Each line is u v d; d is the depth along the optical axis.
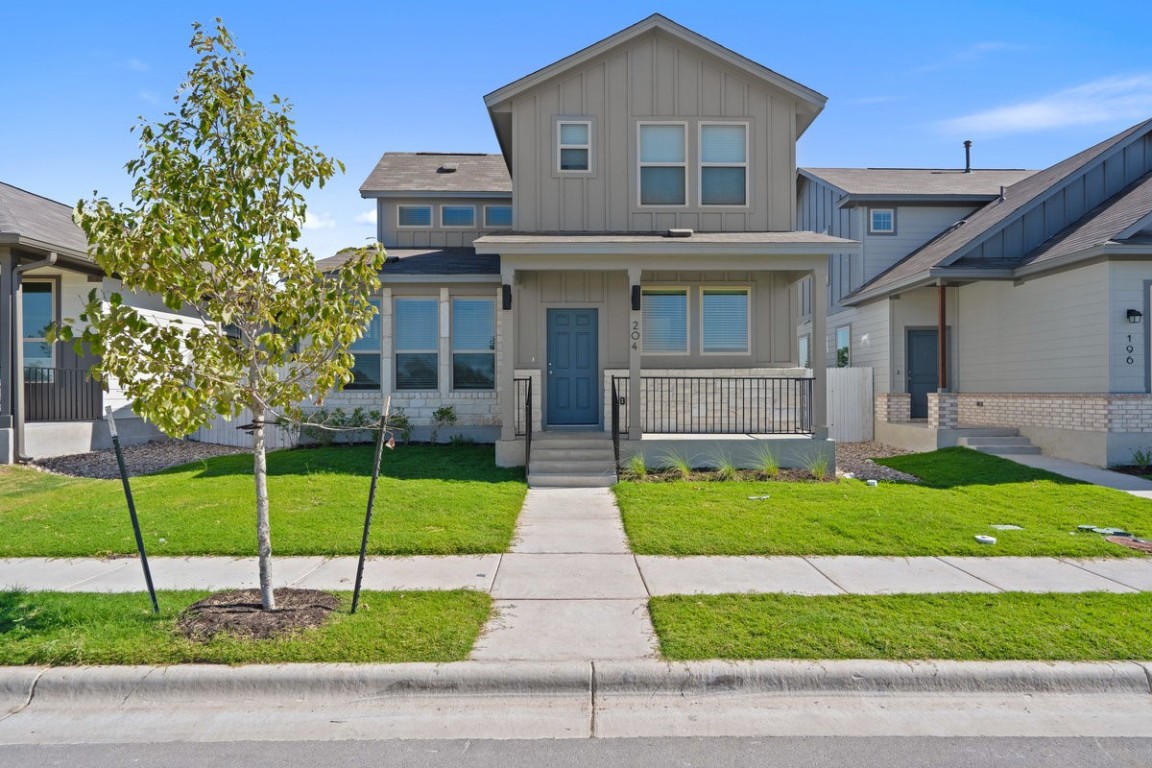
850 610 5.43
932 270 14.27
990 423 15.45
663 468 11.78
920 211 19.12
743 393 13.26
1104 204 14.69
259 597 5.67
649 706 4.30
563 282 14.01
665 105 14.20
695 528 8.02
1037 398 13.95
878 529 7.92
